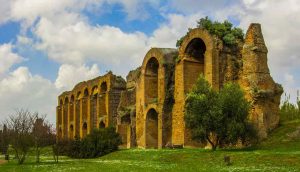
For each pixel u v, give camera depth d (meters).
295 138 42.75
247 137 41.22
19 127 47.94
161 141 57.16
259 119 45.19
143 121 63.66
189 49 54.88
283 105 61.09
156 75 65.56
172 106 57.25
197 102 41.97
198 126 41.66
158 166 33.69
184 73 54.31
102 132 58.84
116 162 41.47
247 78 47.00
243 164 31.52
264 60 47.47
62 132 106.31
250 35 47.81
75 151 60.81
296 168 27.00
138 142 65.12
